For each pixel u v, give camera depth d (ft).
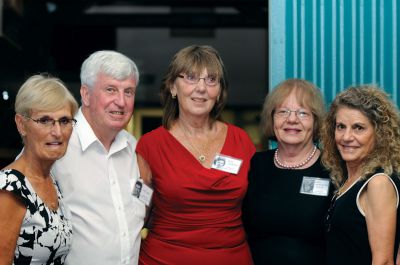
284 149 8.74
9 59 19.43
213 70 8.70
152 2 23.32
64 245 6.95
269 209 8.52
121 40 23.82
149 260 8.74
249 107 23.22
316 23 10.52
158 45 23.89
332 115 7.82
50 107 6.72
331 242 7.45
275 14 10.58
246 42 23.67
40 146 6.76
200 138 9.08
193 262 8.50
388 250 6.79
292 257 8.29
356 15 10.50
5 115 19.25
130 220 8.32
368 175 7.06
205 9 23.54
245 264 8.74
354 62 10.50
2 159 19.16
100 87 7.90
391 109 7.20
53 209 6.97
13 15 18.67
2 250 6.36
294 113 8.49
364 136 7.18
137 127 22.59
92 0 22.98
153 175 8.82
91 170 8.08
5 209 6.37
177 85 8.86
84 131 8.11
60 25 23.03
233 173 8.71
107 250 7.91
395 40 10.48
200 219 8.57
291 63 10.57
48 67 22.26
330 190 8.33
